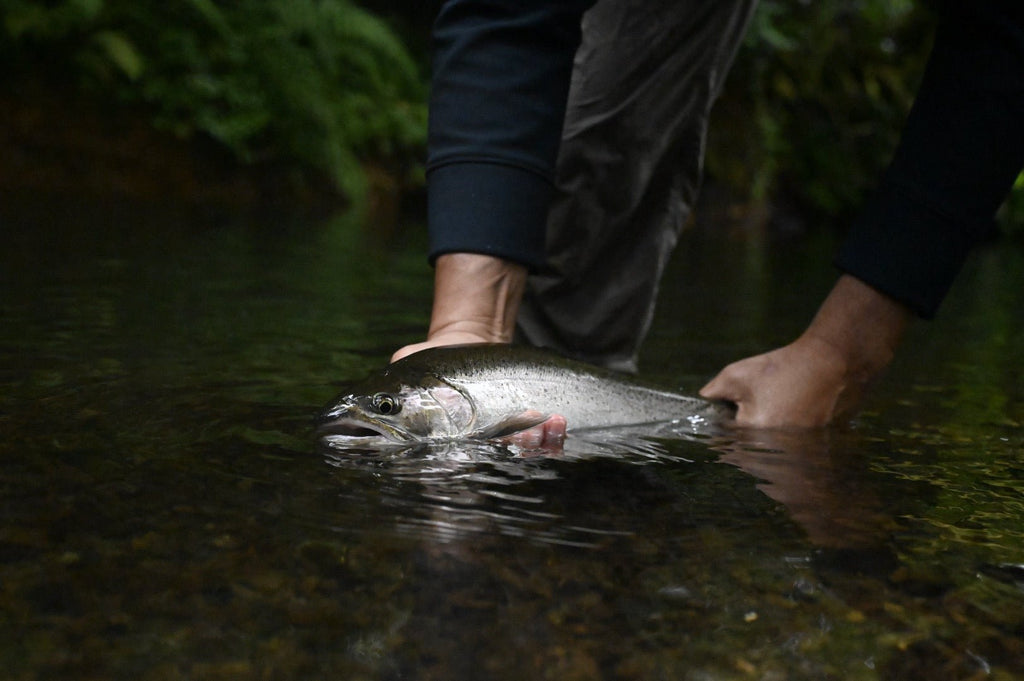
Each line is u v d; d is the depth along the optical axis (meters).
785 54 12.13
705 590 0.86
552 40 1.60
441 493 1.11
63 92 8.20
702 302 3.92
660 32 2.08
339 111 10.44
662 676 0.70
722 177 11.34
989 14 1.56
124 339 2.18
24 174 7.73
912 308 1.64
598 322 2.27
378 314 2.97
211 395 1.61
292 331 2.50
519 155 1.57
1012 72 1.56
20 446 1.20
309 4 10.48
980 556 0.97
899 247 1.62
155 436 1.30
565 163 2.12
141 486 1.06
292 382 1.78
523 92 1.58
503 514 1.04
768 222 11.55
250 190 9.00
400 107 11.25
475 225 1.57
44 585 0.79
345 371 1.94
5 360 1.82
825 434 1.59
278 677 0.67
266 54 9.43
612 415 1.60
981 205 1.61
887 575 0.91
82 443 1.24
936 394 2.02
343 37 11.05
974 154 1.58
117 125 8.41
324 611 0.77
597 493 1.16
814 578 0.89
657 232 2.27
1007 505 1.16
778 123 12.14
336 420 1.38
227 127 8.79
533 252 1.61
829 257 6.88
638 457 1.37
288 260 4.54
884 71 12.84
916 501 1.17
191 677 0.67
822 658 0.74
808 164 12.38
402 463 1.25
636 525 1.03
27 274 3.33
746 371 1.70
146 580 0.81
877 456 1.42
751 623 0.79
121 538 0.90
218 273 3.79
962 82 1.58
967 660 0.75
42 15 8.09
